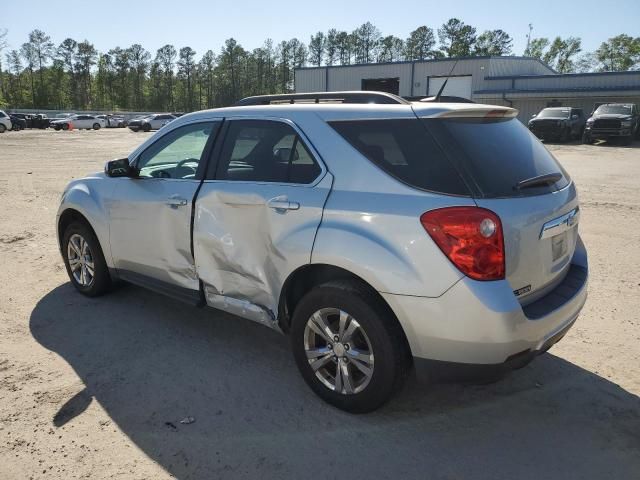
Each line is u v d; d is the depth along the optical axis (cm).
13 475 258
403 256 267
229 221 349
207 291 376
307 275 326
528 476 260
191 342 404
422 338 270
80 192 471
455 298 258
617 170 1541
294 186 318
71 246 496
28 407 314
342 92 356
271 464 267
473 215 257
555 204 298
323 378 319
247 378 351
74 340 405
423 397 330
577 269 341
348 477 259
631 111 2683
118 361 372
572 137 2919
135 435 289
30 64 12288
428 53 12294
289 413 311
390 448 281
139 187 416
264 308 344
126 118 6062
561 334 298
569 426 301
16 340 404
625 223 813
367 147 296
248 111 362
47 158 1945
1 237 724
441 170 271
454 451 279
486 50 10581
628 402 324
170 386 340
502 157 289
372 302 284
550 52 9912
